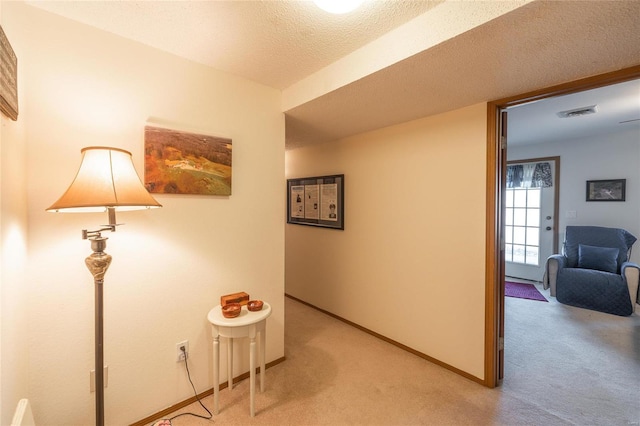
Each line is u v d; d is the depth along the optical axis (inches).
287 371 85.5
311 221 138.5
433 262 91.0
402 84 67.7
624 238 139.7
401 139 100.0
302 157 145.5
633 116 119.6
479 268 80.4
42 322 52.6
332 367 87.8
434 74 62.7
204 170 71.1
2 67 36.8
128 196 46.4
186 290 70.4
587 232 149.9
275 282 88.4
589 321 121.0
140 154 63.1
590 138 159.6
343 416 67.0
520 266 186.2
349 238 120.5
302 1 49.1
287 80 81.3
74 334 55.9
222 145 74.3
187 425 63.8
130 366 62.7
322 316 129.8
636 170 147.4
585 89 66.7
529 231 182.7
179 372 69.6
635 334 109.1
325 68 73.4
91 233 49.8
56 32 53.3
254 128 82.2
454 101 78.7
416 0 49.3
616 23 44.8
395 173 102.1
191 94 70.1
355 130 110.2
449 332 87.0
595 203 159.2
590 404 70.9
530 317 125.5
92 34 57.0
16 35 47.9
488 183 78.1
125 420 62.3
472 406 70.3
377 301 108.9
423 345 93.7
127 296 62.2
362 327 115.0
